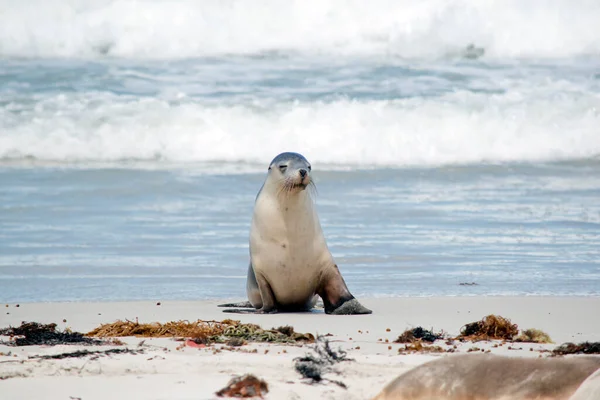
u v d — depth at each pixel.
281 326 34.09
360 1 103.50
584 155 83.12
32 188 69.25
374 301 41.88
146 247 53.84
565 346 29.72
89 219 60.62
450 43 102.62
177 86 92.12
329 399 24.42
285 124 84.62
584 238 56.47
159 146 82.56
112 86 91.62
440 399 21.45
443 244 54.56
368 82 93.75
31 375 26.41
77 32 100.69
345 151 81.94
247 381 24.72
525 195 69.12
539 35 103.12
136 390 24.95
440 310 39.53
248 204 65.88
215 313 39.16
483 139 84.19
